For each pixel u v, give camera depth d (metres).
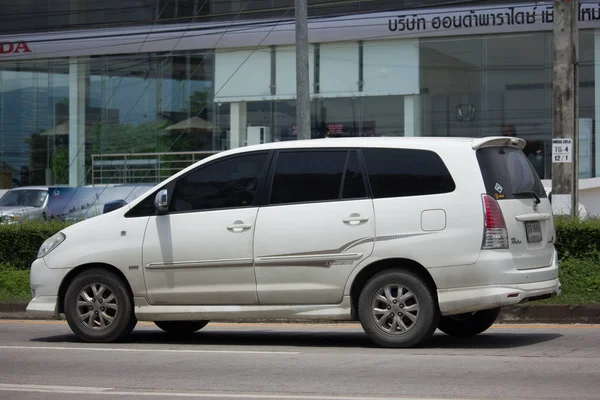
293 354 11.40
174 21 37.12
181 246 12.33
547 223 12.10
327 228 11.71
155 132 37.66
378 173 11.71
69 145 39.09
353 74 35.00
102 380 9.76
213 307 12.24
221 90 36.69
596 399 8.32
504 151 11.89
